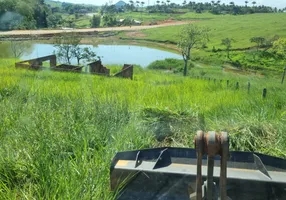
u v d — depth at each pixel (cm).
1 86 941
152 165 325
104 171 391
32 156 425
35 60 2527
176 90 1142
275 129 570
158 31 12788
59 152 448
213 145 232
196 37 5422
